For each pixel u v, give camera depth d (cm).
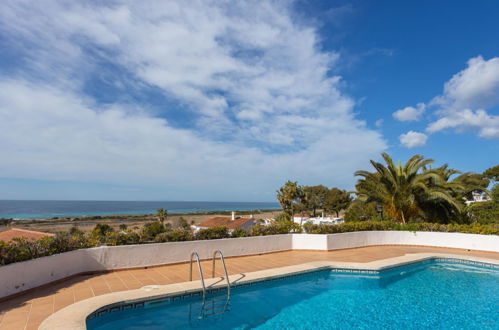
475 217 2000
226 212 12656
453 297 743
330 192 6109
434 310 656
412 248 1390
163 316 572
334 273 922
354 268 922
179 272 817
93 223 7731
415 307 671
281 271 828
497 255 1236
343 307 666
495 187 2147
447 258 1112
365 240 1405
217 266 907
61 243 729
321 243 1245
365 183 1812
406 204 1706
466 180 1948
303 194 4028
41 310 515
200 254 972
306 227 1370
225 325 548
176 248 922
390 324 579
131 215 10944
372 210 2122
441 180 1705
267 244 1161
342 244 1305
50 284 665
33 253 649
